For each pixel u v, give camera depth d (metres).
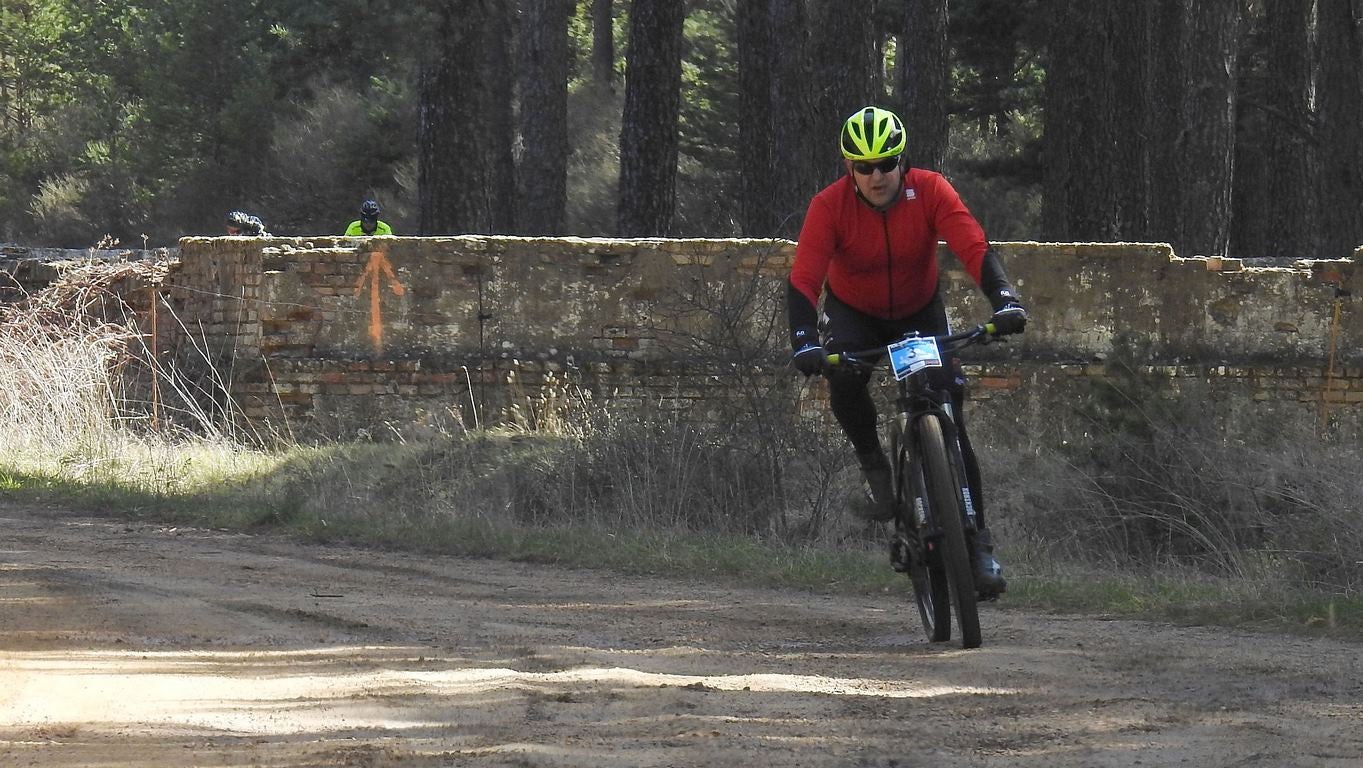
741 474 26.92
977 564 14.99
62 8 137.25
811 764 10.53
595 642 15.88
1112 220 58.47
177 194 95.94
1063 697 12.91
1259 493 23.92
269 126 91.75
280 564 22.17
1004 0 73.25
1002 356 37.16
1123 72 59.06
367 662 14.29
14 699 12.33
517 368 36.25
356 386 36.34
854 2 50.00
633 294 36.38
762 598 19.64
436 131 49.38
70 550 22.98
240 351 36.72
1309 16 67.06
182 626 16.25
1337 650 15.33
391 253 36.56
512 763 10.41
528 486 28.05
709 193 85.12
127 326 37.78
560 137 69.75
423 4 48.28
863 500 24.03
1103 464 25.64
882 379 29.83
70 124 122.00
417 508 27.61
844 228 15.45
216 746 10.78
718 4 91.62
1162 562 23.77
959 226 15.15
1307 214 68.12
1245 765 10.54
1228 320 37.97
